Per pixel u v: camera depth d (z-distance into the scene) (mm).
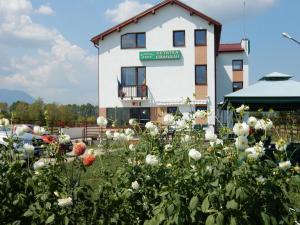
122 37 28719
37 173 3859
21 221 3775
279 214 3422
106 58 28797
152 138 4871
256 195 3385
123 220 3969
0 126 4559
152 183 3980
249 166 3428
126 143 5211
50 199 3746
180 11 28172
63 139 4172
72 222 3758
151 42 28453
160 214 3422
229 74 37438
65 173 4074
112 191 4086
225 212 3262
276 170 3543
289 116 15766
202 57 28000
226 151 3643
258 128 3932
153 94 28312
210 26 27938
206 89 27906
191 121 5086
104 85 28750
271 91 10539
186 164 3885
